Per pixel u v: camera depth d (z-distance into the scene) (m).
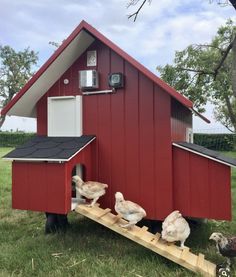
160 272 4.62
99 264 4.83
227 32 15.75
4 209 8.34
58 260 4.98
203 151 5.68
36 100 6.52
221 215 5.42
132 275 4.53
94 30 5.72
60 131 6.32
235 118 20.27
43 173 5.53
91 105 6.18
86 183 5.67
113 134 6.02
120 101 5.99
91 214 5.30
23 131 38.88
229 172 5.39
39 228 6.73
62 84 6.35
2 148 33.56
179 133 6.37
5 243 5.82
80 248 5.46
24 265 4.85
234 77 6.71
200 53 15.88
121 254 5.23
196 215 5.56
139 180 5.84
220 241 4.63
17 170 5.68
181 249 4.92
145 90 5.83
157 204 5.72
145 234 5.17
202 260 4.80
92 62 6.17
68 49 5.84
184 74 16.19
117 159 5.99
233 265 4.79
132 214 5.16
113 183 6.00
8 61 53.97
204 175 5.52
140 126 5.86
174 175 5.69
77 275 4.54
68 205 5.45
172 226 4.88
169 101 5.68
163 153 5.70
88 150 6.05
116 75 5.91
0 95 54.28
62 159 5.29
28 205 5.61
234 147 22.39
